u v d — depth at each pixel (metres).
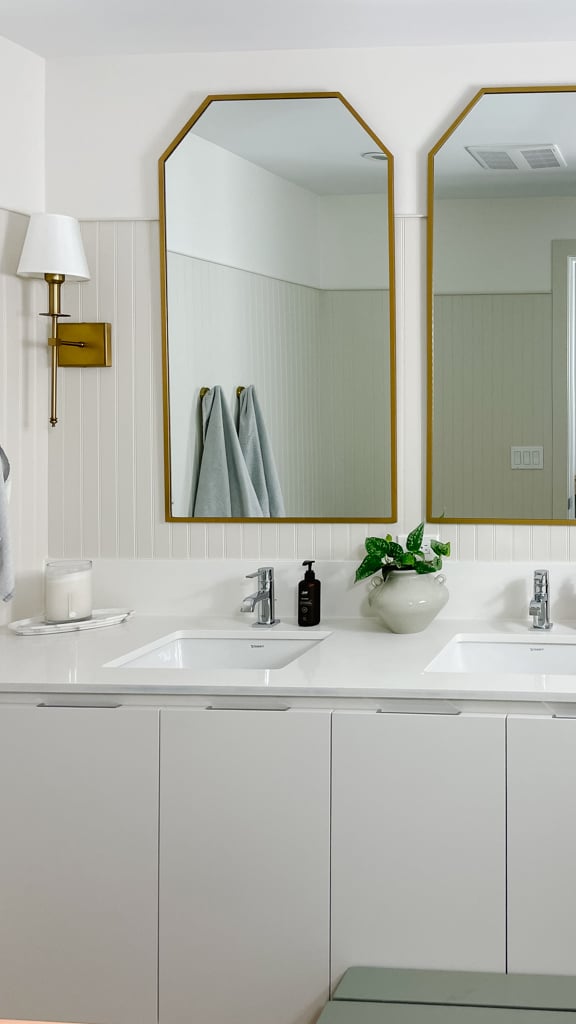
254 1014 1.87
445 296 2.54
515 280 2.51
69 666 2.01
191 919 1.88
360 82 2.56
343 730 1.83
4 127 2.52
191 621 2.59
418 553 2.39
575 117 2.47
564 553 2.54
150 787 1.88
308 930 1.85
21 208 2.59
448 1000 1.70
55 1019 1.92
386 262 2.54
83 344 2.65
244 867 1.86
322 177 2.56
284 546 2.63
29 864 1.92
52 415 2.62
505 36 2.47
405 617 2.34
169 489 2.66
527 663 2.39
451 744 1.81
